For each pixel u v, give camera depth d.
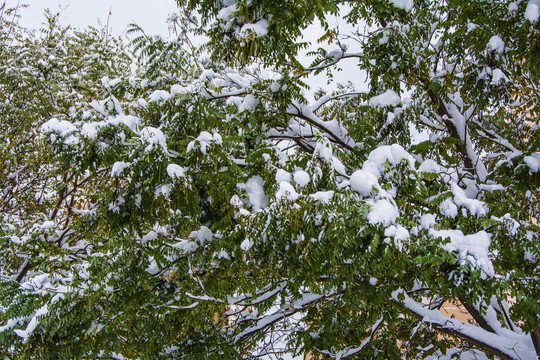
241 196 3.88
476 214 3.39
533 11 3.82
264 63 4.07
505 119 6.15
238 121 4.61
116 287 4.03
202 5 4.18
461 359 6.01
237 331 6.15
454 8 4.39
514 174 4.14
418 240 2.91
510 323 5.11
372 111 4.23
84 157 3.46
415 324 6.11
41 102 7.86
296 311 5.74
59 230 6.12
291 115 5.41
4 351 4.23
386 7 4.38
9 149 7.40
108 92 4.53
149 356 4.86
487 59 4.26
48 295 4.04
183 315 4.48
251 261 3.52
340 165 3.40
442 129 5.43
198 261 3.99
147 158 3.18
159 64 5.05
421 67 4.43
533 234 3.54
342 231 2.79
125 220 3.74
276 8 3.57
